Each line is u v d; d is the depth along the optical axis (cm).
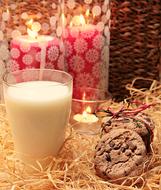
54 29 79
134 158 59
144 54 85
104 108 77
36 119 61
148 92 83
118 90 88
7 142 69
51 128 62
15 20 78
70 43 81
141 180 59
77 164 62
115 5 82
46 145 63
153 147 65
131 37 84
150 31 83
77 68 82
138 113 67
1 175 61
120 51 85
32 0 77
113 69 86
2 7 77
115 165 59
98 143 62
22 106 60
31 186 59
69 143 67
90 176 60
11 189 57
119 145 60
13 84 63
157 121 73
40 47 75
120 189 58
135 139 60
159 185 58
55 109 61
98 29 81
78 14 80
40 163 64
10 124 63
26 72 66
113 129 63
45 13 78
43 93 61
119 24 83
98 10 80
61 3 79
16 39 77
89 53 81
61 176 61
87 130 73
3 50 78
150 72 87
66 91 63
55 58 77
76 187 58
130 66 86
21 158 64
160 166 61
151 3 81
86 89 81
